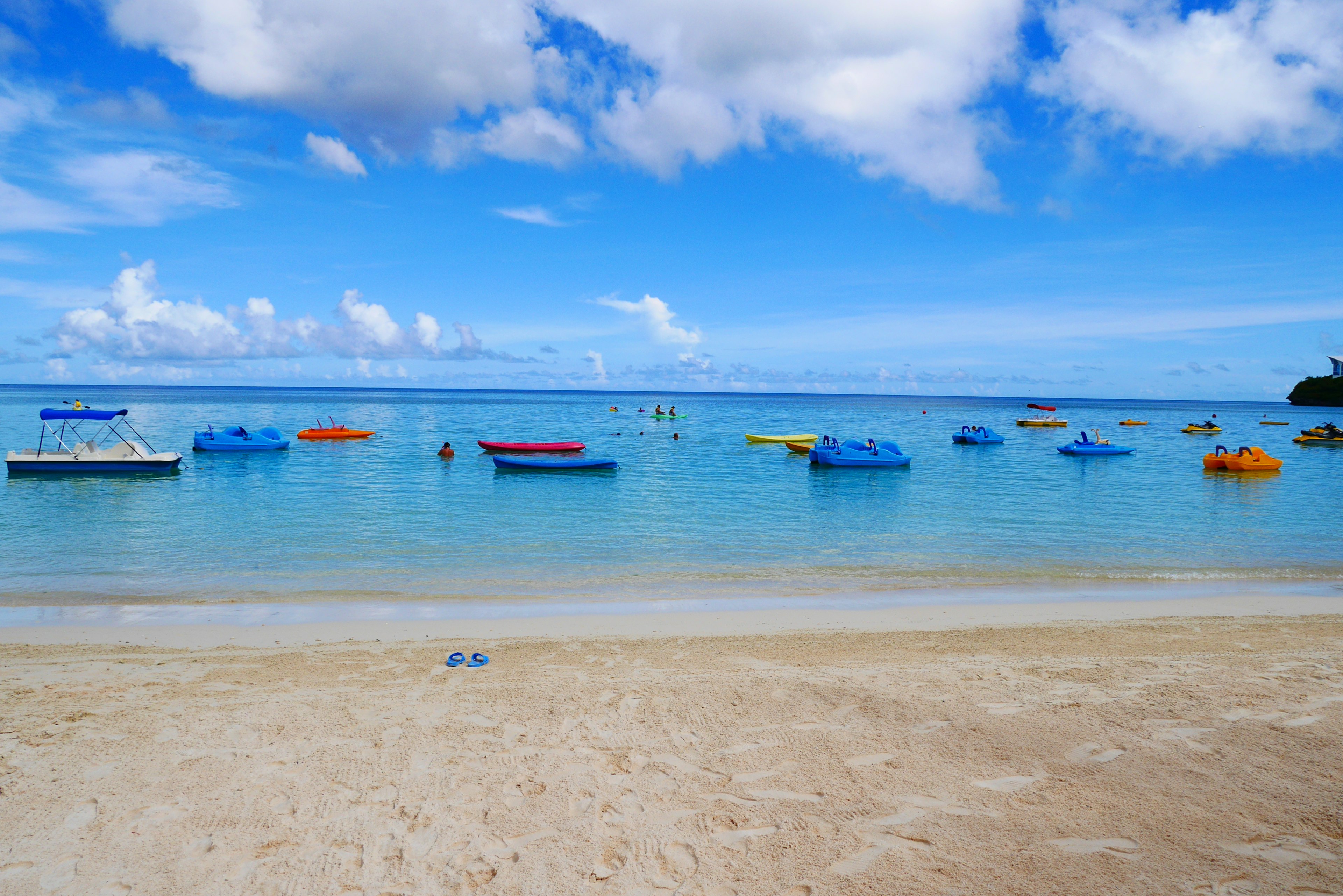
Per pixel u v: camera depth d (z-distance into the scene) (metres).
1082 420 90.62
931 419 88.50
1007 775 4.98
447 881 3.89
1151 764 5.12
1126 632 9.05
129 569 12.63
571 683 6.90
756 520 18.16
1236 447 48.09
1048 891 3.74
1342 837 4.18
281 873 3.96
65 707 6.23
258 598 10.82
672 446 43.06
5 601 10.55
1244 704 6.25
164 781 4.93
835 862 4.02
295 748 5.43
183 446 38.34
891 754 5.32
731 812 4.55
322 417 71.81
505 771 5.10
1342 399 147.38
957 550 14.76
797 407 141.88
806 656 7.90
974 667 7.39
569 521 17.81
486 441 39.91
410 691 6.68
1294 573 13.00
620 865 4.02
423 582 11.95
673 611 10.23
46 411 26.03
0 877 3.89
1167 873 3.87
